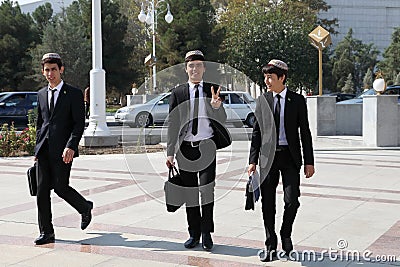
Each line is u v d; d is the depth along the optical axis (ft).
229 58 128.88
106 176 33.63
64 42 129.08
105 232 20.43
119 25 131.95
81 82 130.11
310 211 23.61
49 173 18.79
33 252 17.89
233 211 23.79
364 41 304.91
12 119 71.10
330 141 55.67
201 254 17.63
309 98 60.34
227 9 170.91
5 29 132.26
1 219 22.53
